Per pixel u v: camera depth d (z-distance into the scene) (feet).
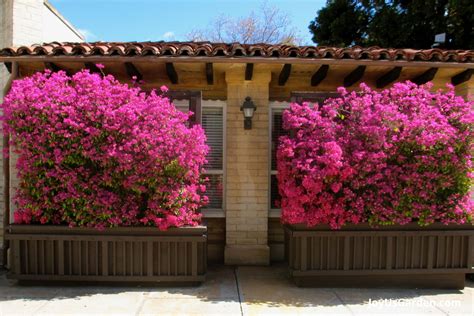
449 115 14.15
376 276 14.35
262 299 13.04
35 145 12.99
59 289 13.82
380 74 17.24
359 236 14.05
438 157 13.60
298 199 13.83
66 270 13.82
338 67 16.22
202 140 14.01
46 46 15.64
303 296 13.37
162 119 13.34
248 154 17.34
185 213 14.02
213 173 18.10
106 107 13.05
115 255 13.83
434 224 14.17
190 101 15.06
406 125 13.25
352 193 13.51
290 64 15.56
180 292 13.64
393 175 13.64
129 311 11.88
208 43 16.80
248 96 17.24
